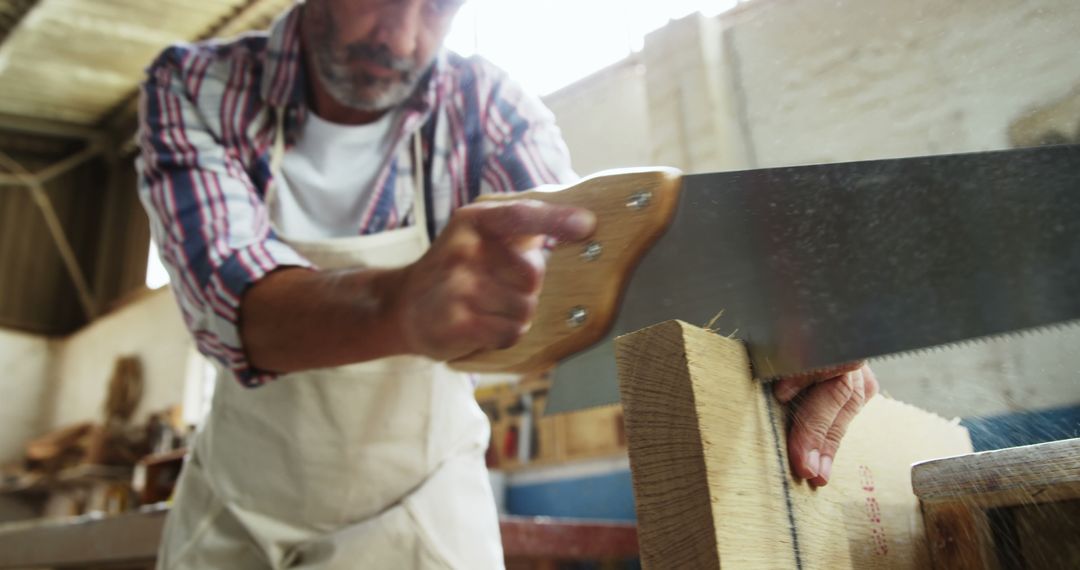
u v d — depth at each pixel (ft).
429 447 3.50
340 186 3.69
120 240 25.84
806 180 2.24
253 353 2.72
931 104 3.83
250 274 2.72
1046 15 3.53
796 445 2.08
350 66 3.33
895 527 2.46
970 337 1.96
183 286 2.99
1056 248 1.89
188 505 3.63
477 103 3.85
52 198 26.13
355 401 3.41
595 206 2.40
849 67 4.20
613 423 10.80
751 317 2.20
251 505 3.44
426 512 3.42
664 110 6.73
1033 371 3.18
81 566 7.29
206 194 3.11
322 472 3.42
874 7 4.17
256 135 3.53
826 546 2.07
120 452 18.90
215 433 3.59
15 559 7.66
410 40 3.29
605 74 9.19
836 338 2.09
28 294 25.34
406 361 3.46
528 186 3.79
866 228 2.14
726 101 5.25
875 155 3.97
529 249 2.28
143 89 3.46
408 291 2.29
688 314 2.30
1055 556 1.95
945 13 3.87
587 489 11.00
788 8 4.66
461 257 2.24
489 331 2.26
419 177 3.77
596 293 2.36
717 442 1.80
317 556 3.43
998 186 1.98
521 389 11.69
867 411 2.58
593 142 9.02
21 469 21.83
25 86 22.79
